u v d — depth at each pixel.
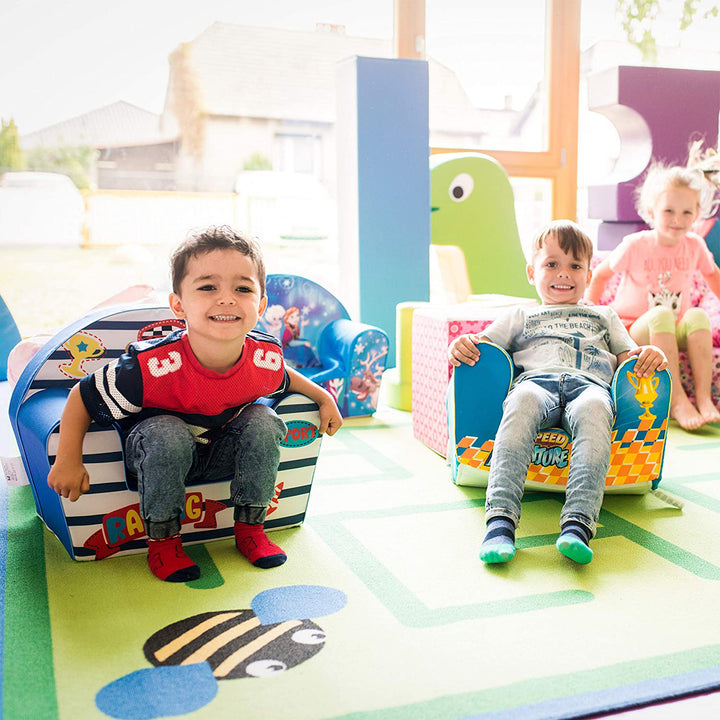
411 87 2.43
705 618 0.99
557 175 3.10
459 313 1.78
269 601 1.04
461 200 2.62
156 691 0.82
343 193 2.53
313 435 1.29
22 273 2.60
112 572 1.13
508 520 1.22
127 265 2.72
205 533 1.24
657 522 1.35
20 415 1.27
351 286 2.51
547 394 1.38
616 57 3.16
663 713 0.79
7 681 0.84
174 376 1.12
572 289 1.58
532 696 0.81
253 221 2.87
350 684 0.84
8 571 1.13
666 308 2.07
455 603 1.04
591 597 1.06
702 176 2.30
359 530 1.30
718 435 1.95
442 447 1.74
